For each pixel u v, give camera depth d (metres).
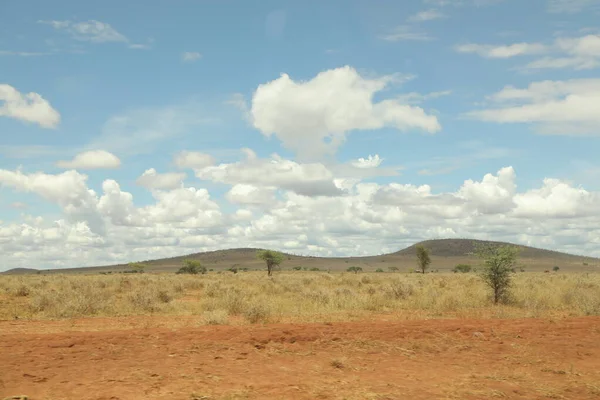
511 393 9.05
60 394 8.21
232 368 10.36
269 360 11.23
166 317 20.80
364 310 23.17
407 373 10.38
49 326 17.34
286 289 36.72
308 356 11.74
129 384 8.88
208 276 68.56
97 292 26.58
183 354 11.56
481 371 10.67
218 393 8.48
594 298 23.77
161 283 44.03
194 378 9.41
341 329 14.62
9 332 15.63
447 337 13.88
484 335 14.22
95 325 17.72
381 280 51.31
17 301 27.78
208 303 23.72
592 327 15.67
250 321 18.20
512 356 12.05
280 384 9.16
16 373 9.49
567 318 18.52
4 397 7.97
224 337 13.35
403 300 27.97
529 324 16.22
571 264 186.62
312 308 23.30
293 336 13.45
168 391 8.51
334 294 28.05
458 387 9.33
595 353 12.38
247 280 50.72
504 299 26.47
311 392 8.70
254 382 9.27
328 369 10.55
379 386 9.26
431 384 9.52
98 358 11.03
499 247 27.31
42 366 10.16
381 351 12.39
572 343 13.38
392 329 14.71
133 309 23.34
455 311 23.02
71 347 12.17
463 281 46.69
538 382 9.84
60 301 23.73
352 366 10.85
